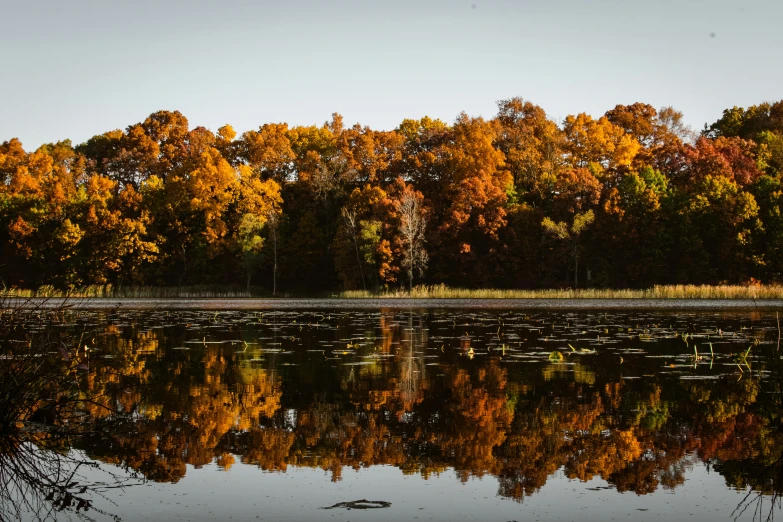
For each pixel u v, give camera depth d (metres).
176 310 38.53
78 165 78.06
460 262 64.50
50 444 9.47
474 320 29.75
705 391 12.87
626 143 75.81
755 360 16.55
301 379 14.29
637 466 8.52
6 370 10.18
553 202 65.19
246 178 70.62
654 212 61.41
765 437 9.75
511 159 73.81
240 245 66.62
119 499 7.40
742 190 62.47
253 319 30.98
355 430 10.18
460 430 10.17
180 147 82.25
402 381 14.03
